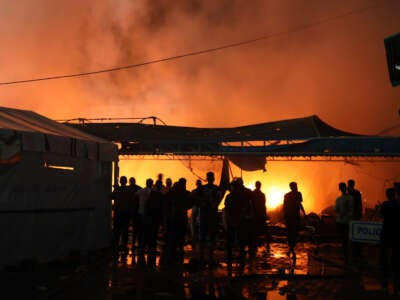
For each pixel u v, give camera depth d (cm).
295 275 990
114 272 997
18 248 1003
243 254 1104
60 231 1124
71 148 1136
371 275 1014
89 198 1237
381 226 909
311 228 1761
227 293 821
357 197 1253
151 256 1163
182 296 792
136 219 1230
